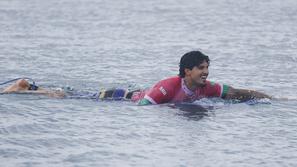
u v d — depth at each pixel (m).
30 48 51.94
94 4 94.56
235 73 40.12
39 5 92.25
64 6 91.31
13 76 38.91
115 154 22.33
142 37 60.25
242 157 22.17
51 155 22.17
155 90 30.50
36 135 24.67
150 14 81.88
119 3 96.81
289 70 41.19
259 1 98.25
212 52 50.03
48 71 40.72
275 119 27.66
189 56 30.33
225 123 26.83
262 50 50.88
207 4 94.88
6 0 100.12
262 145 23.67
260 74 39.66
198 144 23.66
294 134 25.27
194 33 63.00
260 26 68.25
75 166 21.03
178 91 30.61
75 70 41.12
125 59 46.22
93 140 24.05
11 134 24.77
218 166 21.16
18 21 73.00
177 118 27.59
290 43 55.12
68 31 64.69
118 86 35.69
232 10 85.69
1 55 47.78
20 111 28.61
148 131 25.39
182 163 21.41
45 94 32.06
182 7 90.56
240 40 57.34
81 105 30.05
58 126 26.08
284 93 33.78
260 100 31.03
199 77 30.25
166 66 43.12
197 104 30.33
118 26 69.50
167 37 60.09
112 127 25.97
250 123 26.94
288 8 87.31
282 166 21.33
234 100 31.08
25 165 21.11
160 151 22.70
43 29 66.12
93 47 52.91
